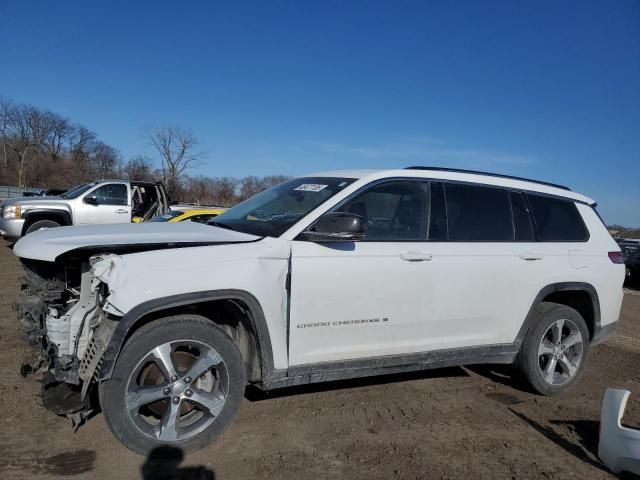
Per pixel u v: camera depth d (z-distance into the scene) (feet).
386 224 13.11
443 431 12.71
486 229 14.47
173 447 10.59
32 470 9.93
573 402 15.25
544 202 15.88
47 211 39.65
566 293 16.14
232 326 12.16
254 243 11.54
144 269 10.25
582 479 10.89
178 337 10.47
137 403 10.24
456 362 13.99
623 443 10.99
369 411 13.55
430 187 14.01
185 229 12.34
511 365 15.61
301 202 13.00
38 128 259.19
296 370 11.79
